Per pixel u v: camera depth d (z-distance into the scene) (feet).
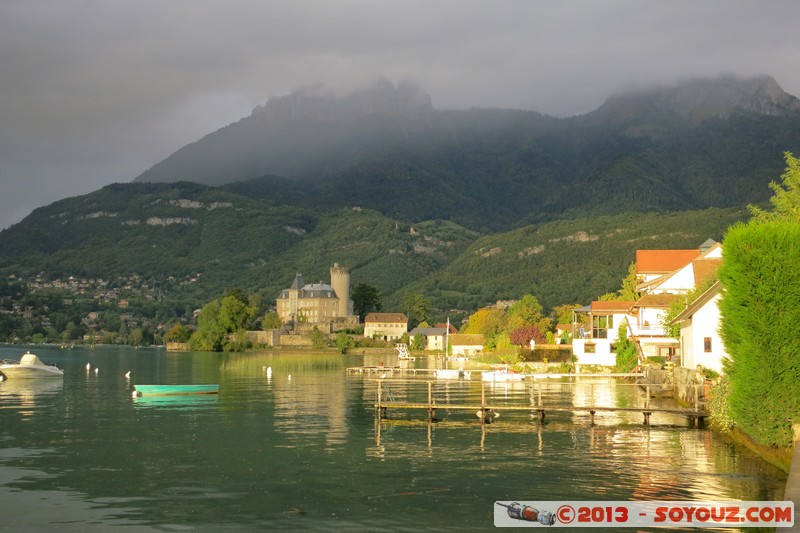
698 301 219.00
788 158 224.74
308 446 154.51
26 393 280.72
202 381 348.59
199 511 104.78
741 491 113.70
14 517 102.17
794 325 120.16
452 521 100.01
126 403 240.53
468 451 148.66
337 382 338.75
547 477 124.57
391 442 159.53
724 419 156.25
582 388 286.25
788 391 119.85
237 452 147.64
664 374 245.86
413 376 379.35
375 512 104.01
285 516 102.27
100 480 123.03
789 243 122.01
